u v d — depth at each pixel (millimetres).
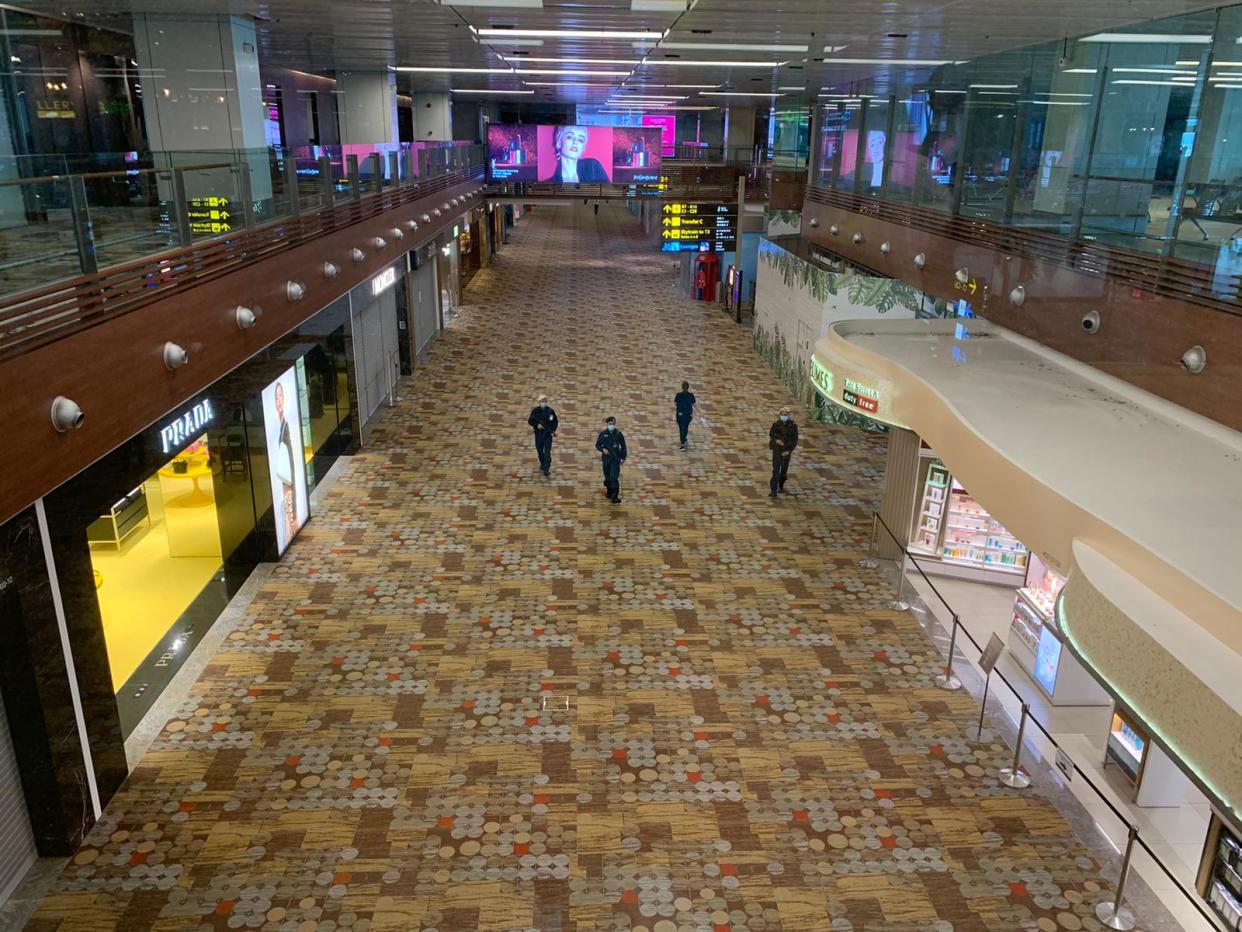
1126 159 9430
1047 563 7090
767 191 28922
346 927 6242
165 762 7910
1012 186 12156
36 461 5621
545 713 8773
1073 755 8320
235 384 9805
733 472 15500
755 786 7797
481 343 24375
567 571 11773
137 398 6961
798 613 10844
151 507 12867
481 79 21844
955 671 9727
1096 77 10180
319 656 9648
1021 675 9781
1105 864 7031
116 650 9641
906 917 6441
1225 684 4809
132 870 6707
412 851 6957
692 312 29422
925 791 7797
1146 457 7906
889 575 11883
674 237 28953
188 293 7867
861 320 13242
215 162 9344
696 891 6625
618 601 11023
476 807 7457
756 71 16891
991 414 9031
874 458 16312
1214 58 8203
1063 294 10359
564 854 6957
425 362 22250
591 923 6316
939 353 11750
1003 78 12539
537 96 31000
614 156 31281
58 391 5875
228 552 11594
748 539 12875
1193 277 8156
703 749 8281
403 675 9344
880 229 17250
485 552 12266
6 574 6031
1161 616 5547
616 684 9289
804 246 23266
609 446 13805
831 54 13602
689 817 7402
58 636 6582
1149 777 7598
